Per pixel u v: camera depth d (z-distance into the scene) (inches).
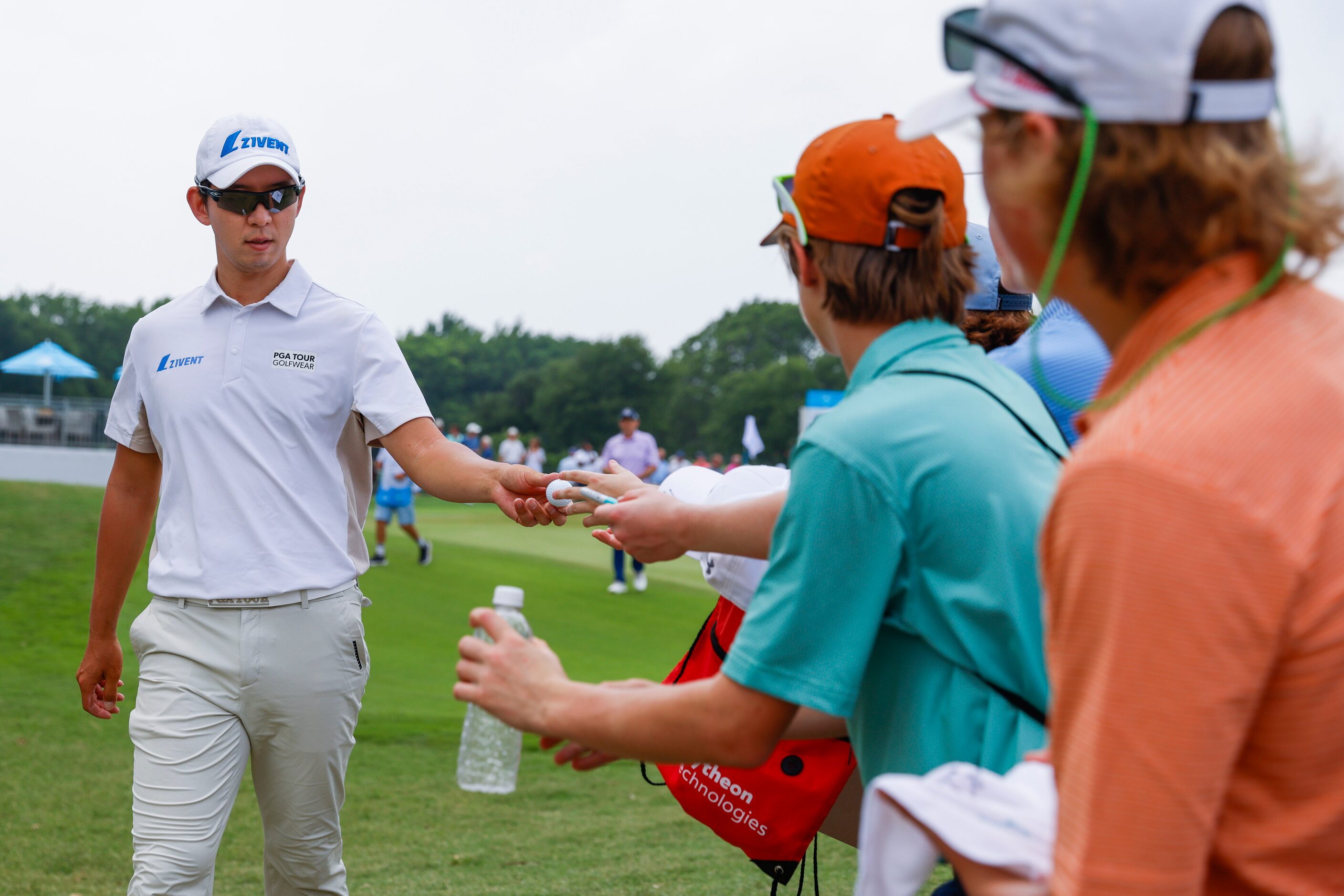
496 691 59.1
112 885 158.2
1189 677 33.9
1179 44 37.4
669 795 219.8
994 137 42.3
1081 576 36.0
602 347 3973.9
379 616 431.2
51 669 324.2
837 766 75.9
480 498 108.8
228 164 107.3
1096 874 35.3
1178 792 34.3
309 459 111.7
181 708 105.7
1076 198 39.1
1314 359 36.5
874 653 58.9
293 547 109.0
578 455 1209.4
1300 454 34.7
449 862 175.0
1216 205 37.5
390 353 115.2
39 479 1129.4
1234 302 37.6
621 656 386.3
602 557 661.9
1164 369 37.3
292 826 112.0
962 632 55.4
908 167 58.6
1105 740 35.1
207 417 109.1
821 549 55.3
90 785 210.7
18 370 1386.6
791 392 3769.7
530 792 221.5
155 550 110.7
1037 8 39.9
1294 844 36.6
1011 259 44.4
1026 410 60.1
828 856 179.9
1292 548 33.8
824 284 62.0
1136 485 34.8
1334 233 37.7
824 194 60.0
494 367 4822.8
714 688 56.3
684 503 73.9
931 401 56.6
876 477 54.9
